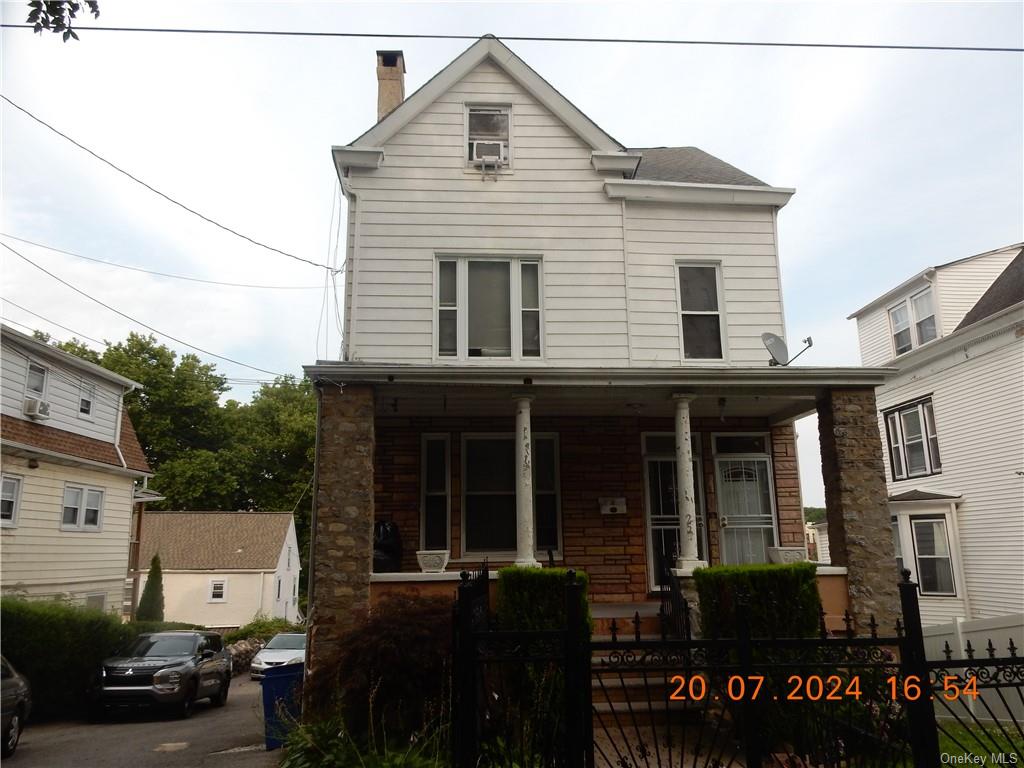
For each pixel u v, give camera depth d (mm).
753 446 12008
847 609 9195
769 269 11766
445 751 6121
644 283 11477
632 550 11375
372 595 8773
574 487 11562
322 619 8531
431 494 11508
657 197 11711
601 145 11750
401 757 5711
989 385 16297
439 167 11516
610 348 11148
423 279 11094
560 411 11398
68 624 13656
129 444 20969
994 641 10125
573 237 11484
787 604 7414
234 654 23906
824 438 10023
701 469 11828
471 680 4113
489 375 9383
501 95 11883
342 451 9039
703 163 13562
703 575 7750
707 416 11945
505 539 11406
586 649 4109
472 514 11469
